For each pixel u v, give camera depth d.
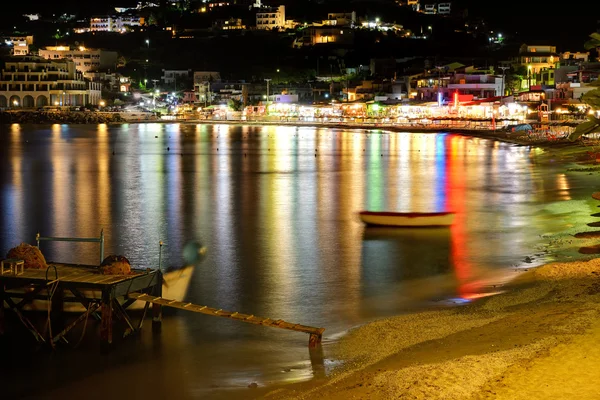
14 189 61.41
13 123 184.88
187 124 196.25
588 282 25.08
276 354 20.00
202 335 21.78
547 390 14.73
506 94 159.75
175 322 22.97
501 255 32.50
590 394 14.42
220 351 20.41
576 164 76.06
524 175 68.19
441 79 162.00
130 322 21.81
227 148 110.94
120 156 96.88
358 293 26.59
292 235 39.22
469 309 23.33
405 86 179.50
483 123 141.62
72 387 18.28
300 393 17.00
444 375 16.19
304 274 29.89
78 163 86.38
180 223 43.56
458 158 89.00
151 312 23.50
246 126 188.25
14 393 18.02
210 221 44.28
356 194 57.06
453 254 33.28
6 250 36.16
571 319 19.77
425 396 15.23
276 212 47.91
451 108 148.62
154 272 22.52
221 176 71.75
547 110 128.00
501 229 39.47
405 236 38.34
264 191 59.50
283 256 33.69
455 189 59.00
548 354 16.72
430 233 39.03
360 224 42.56
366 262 32.09
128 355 20.22
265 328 22.27
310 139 132.50
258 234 39.62
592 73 127.00
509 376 15.64
